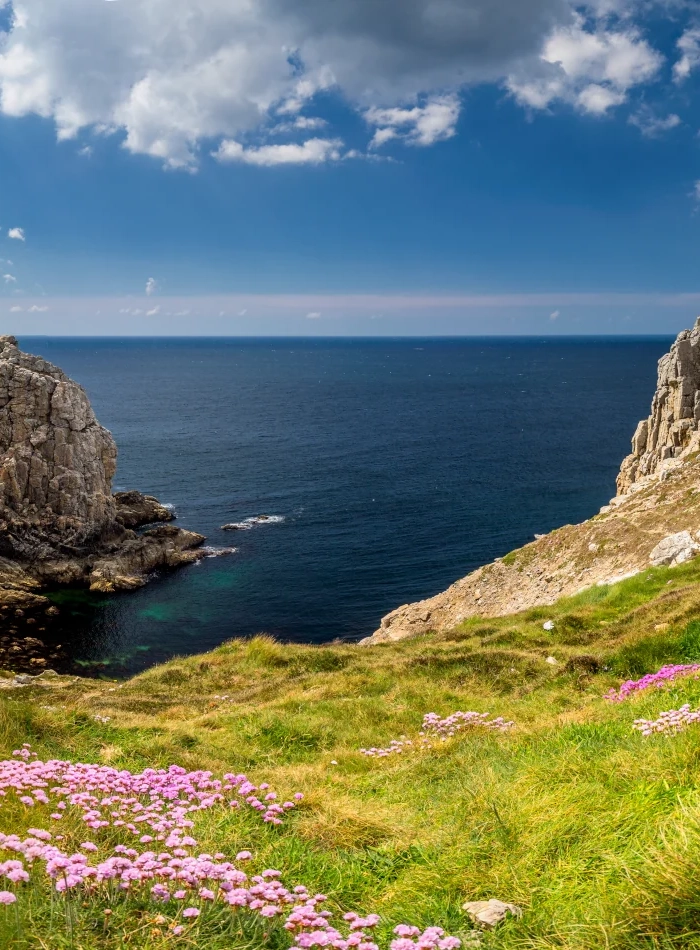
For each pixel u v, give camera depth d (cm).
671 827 652
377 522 8569
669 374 6016
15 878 567
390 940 602
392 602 6228
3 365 6988
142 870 623
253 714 1862
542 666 2183
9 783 877
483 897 675
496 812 842
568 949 536
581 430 15925
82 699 2272
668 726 1025
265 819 914
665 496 4147
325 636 5606
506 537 7975
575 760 975
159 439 14775
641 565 3431
